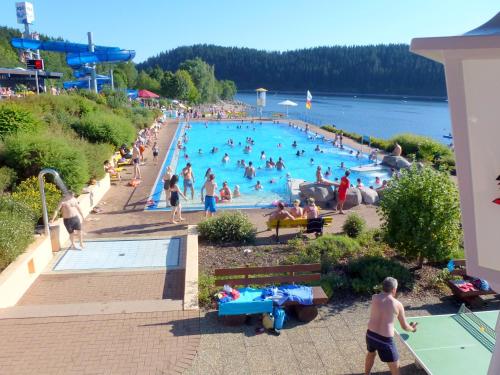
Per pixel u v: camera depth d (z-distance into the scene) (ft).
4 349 21.27
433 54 8.80
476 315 22.72
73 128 72.54
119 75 288.92
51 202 39.37
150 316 24.56
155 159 84.33
